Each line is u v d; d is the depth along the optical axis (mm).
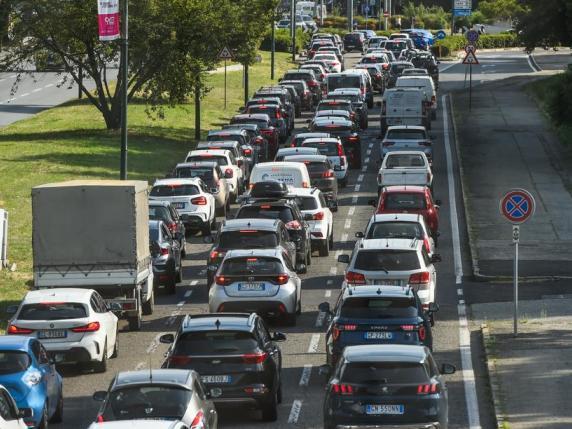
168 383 39531
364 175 126688
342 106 152875
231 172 111562
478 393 54000
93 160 129000
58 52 145625
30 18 141250
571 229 97250
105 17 96812
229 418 49969
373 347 43969
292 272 69562
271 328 68000
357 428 41656
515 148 139375
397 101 146125
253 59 172875
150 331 68562
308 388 55062
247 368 47594
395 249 66375
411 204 88562
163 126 157375
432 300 66938
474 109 175875
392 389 41719
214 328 48125
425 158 106250
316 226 89188
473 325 68750
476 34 173625
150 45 139625
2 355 47000
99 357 58344
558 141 143500
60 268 67938
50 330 57625
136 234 68188
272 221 75938
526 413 49438
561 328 67000
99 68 148125
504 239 93812
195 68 142250
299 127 165500
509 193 65000
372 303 53625
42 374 47406
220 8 142750
